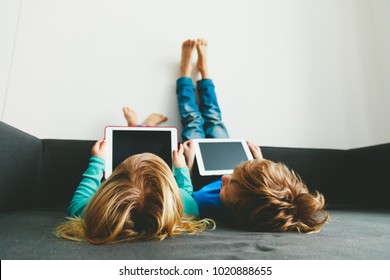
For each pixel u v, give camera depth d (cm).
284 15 139
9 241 40
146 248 39
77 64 108
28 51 104
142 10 120
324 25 143
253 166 61
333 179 108
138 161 54
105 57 111
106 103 107
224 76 123
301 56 135
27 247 38
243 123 120
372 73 143
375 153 100
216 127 106
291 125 125
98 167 72
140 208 45
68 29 110
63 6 112
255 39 131
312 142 126
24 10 108
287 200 55
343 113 133
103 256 35
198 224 57
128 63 113
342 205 103
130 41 115
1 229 49
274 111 125
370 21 150
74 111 103
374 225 60
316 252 38
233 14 131
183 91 108
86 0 115
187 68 112
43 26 108
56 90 103
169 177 53
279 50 133
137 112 109
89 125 104
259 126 122
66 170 87
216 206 65
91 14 114
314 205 57
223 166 90
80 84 106
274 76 129
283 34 136
